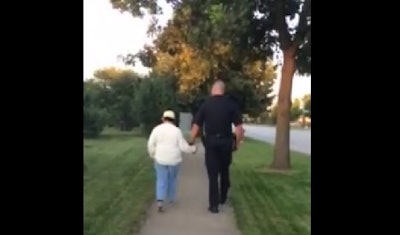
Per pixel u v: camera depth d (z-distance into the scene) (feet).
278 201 38.11
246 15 50.70
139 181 47.85
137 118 112.68
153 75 109.91
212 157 32.24
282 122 59.62
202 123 32.07
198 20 56.03
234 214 32.63
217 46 57.98
